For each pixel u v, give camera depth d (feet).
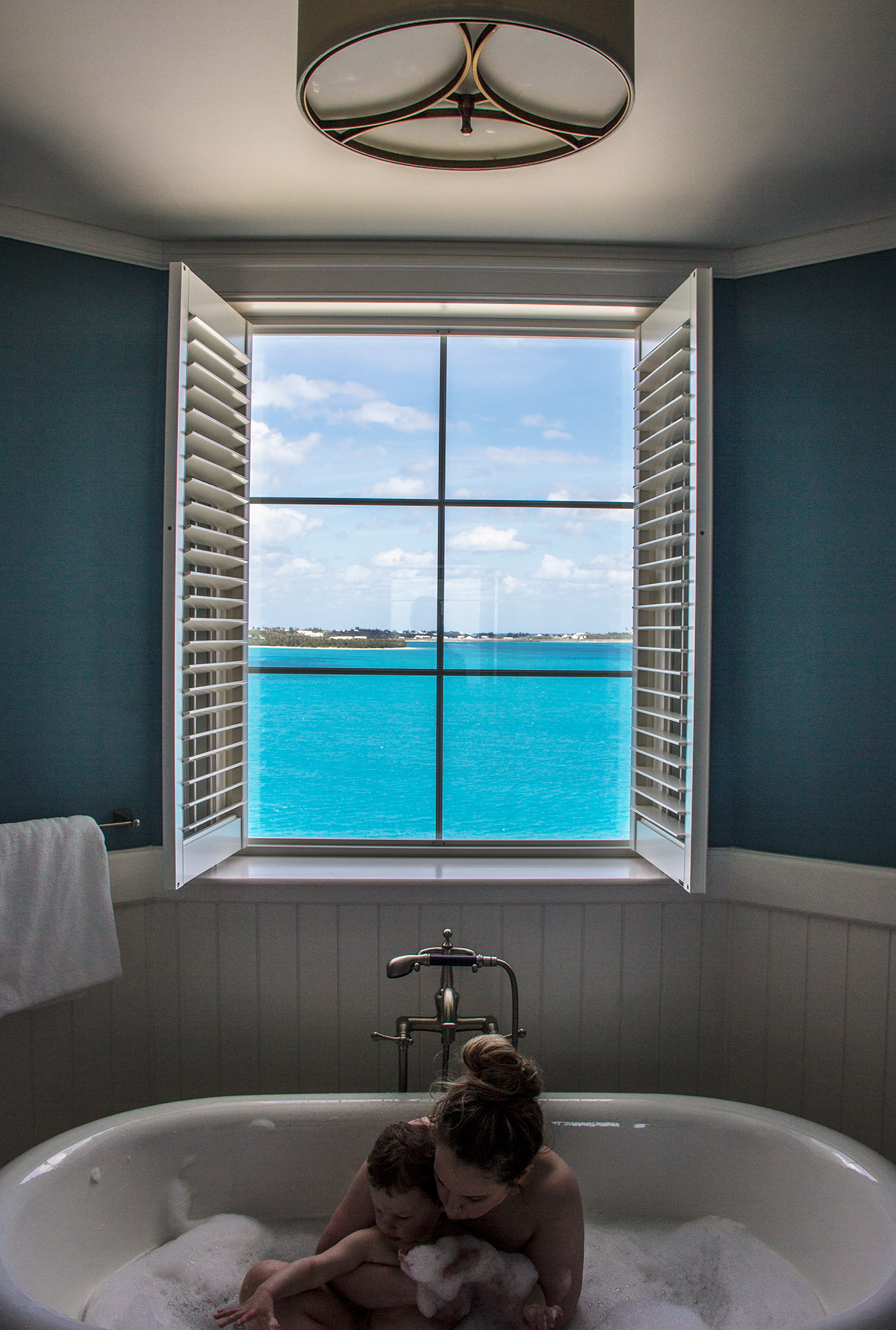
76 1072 6.97
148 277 7.39
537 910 7.30
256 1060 7.31
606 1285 5.35
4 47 4.86
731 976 7.46
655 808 7.45
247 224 7.07
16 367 6.78
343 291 7.45
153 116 5.54
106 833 7.18
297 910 7.27
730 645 7.47
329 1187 5.93
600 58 3.92
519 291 7.47
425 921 7.27
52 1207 5.10
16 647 6.76
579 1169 6.01
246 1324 4.77
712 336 7.47
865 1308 4.20
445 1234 4.95
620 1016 7.38
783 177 6.27
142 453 7.34
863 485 6.98
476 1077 4.65
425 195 6.55
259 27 4.70
